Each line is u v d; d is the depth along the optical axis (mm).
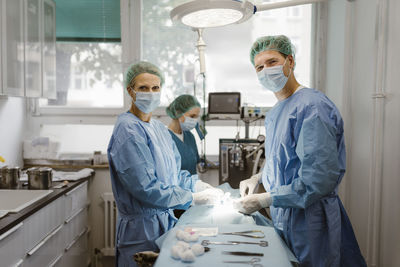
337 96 2461
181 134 2492
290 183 1489
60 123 2883
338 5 2455
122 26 2822
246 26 2854
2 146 2480
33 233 1681
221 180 2283
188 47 2863
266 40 1531
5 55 1996
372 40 1921
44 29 2480
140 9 2826
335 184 1370
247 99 2883
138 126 1591
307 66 2877
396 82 1626
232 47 2867
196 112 2428
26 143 2756
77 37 2852
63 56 2857
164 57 2875
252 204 1396
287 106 1524
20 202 1915
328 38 2703
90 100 2895
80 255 2494
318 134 1327
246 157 2215
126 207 1590
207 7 1442
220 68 2881
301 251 1406
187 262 1018
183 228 1301
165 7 2861
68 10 2834
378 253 1797
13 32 2076
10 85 2047
